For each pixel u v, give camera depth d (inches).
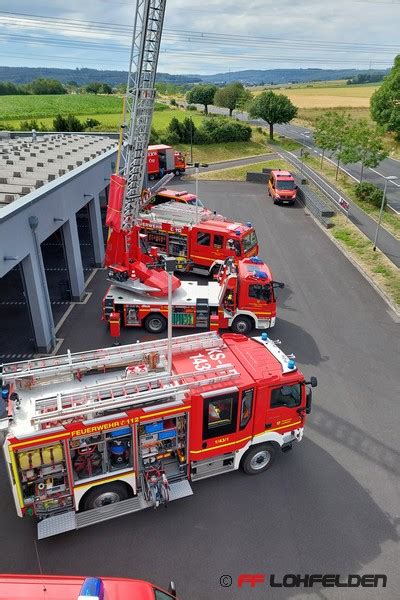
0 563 335.3
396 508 389.7
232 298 636.7
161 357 403.2
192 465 383.9
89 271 876.0
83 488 347.9
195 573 330.3
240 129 2393.0
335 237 1082.7
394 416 501.4
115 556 340.8
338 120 1669.5
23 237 521.0
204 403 355.6
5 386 358.6
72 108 3078.2
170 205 950.4
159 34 592.1
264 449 410.6
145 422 347.9
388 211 1298.0
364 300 776.3
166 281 650.2
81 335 647.8
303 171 1830.7
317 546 353.4
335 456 444.5
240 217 1251.2
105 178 904.3
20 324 675.4
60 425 323.3
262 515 378.0
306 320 706.2
